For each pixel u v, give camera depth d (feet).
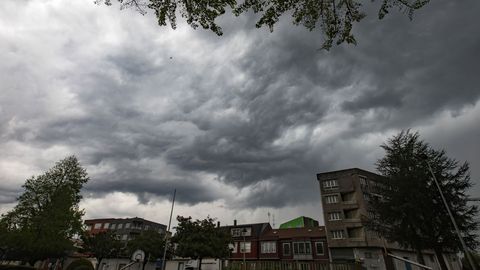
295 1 20.53
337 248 143.33
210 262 143.95
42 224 83.46
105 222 256.32
